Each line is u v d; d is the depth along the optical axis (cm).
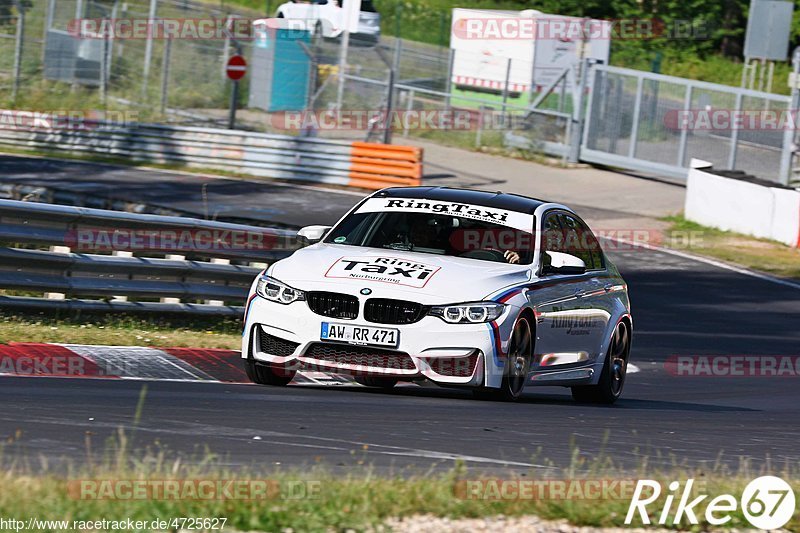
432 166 11106
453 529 1720
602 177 11288
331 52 12200
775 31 10931
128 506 1659
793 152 10300
